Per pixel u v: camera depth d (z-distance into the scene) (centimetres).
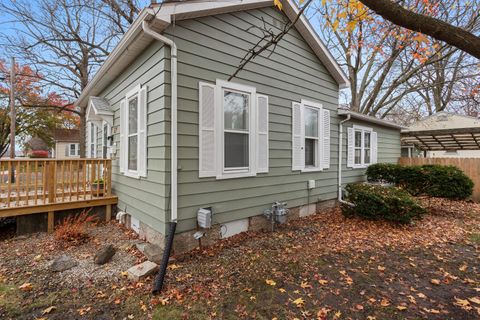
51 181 497
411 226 532
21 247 407
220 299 262
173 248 377
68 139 2394
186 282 296
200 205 409
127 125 511
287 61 566
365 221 566
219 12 427
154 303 254
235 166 469
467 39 190
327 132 689
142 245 388
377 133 948
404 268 336
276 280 301
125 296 267
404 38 580
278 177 545
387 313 238
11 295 268
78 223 470
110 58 474
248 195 484
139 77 451
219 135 433
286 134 564
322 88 670
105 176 566
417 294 271
